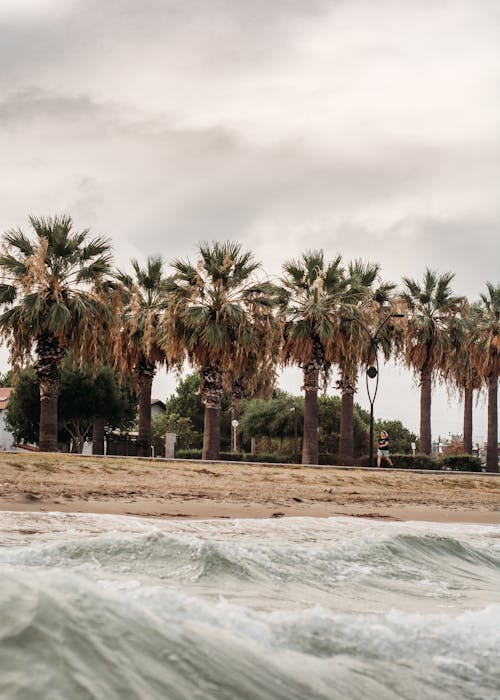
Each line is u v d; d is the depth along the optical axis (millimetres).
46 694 2627
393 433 72750
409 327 41312
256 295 33500
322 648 4480
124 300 33750
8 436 68812
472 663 4660
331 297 35562
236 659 3641
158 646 3402
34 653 2889
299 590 7086
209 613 4617
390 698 3793
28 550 7430
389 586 7891
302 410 55781
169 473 21062
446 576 8906
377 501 20297
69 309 30672
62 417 53781
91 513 13094
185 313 32156
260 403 57625
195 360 33594
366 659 4422
